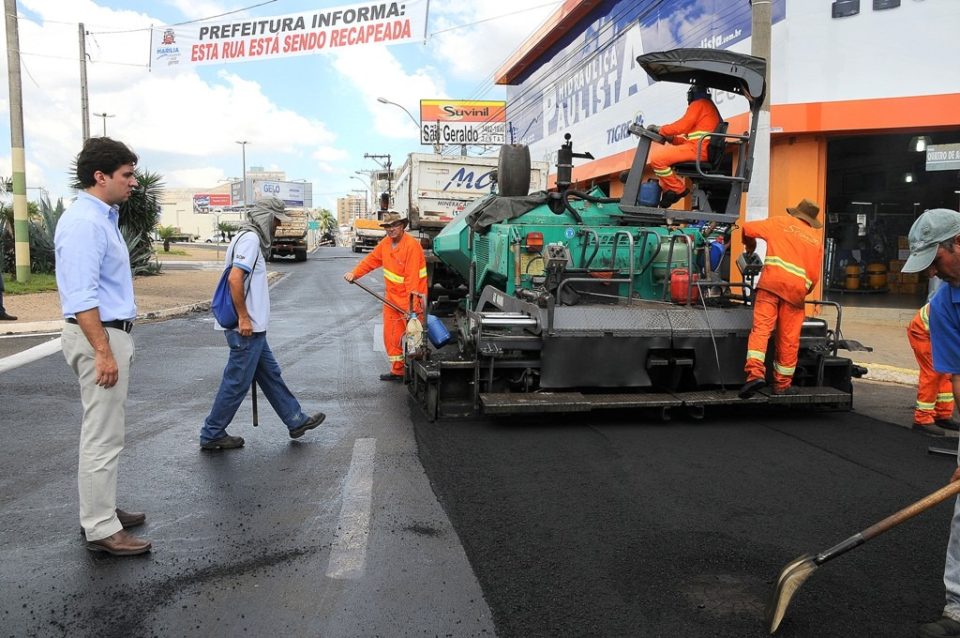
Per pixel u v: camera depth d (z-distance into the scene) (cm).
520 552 356
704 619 295
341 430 583
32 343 1048
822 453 527
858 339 1138
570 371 590
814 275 580
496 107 5300
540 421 612
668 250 690
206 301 1677
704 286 648
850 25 1264
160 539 371
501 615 297
